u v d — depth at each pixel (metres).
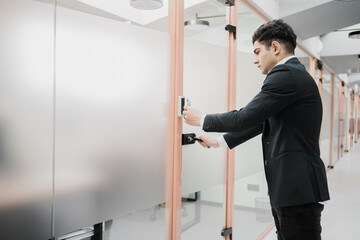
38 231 1.08
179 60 1.67
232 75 2.19
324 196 1.23
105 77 1.30
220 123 1.27
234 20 2.18
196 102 1.85
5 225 1.00
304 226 1.22
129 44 1.41
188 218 2.13
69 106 1.17
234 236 2.40
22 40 1.02
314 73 5.12
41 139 1.08
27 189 1.05
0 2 0.96
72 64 1.17
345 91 9.83
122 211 1.39
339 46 5.32
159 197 1.59
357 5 2.93
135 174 1.45
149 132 1.52
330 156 6.86
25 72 1.03
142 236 1.80
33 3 1.05
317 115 1.24
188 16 1.74
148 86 1.51
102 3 1.29
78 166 1.21
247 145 2.51
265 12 2.63
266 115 1.19
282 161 1.24
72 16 1.17
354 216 3.49
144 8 1.49
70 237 1.20
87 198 1.24
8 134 0.99
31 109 1.05
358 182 5.37
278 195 1.25
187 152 1.78
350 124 11.80
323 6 2.90
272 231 2.94
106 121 1.31
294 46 1.31
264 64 1.33
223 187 2.18
